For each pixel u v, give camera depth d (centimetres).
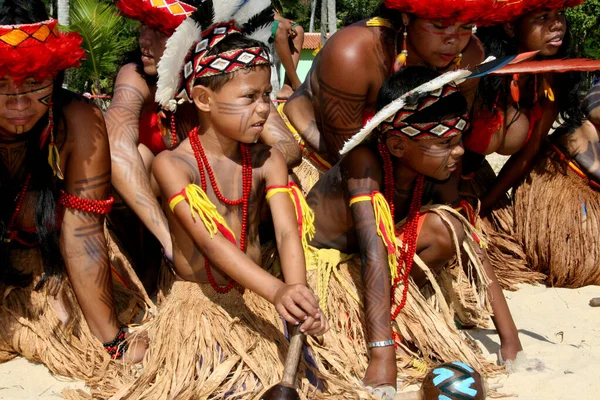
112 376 288
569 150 445
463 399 250
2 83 260
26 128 274
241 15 276
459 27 322
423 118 288
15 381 293
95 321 305
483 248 333
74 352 304
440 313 323
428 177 322
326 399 272
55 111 288
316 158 425
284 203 288
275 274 333
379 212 303
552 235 438
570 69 284
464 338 330
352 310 319
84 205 298
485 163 481
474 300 361
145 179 339
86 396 277
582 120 445
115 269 348
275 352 280
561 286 439
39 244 322
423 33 326
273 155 295
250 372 273
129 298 346
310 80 426
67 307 316
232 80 267
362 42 346
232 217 288
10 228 311
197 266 286
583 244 433
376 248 300
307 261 332
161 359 276
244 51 266
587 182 443
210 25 270
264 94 275
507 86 414
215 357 273
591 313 392
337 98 358
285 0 1789
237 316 287
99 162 300
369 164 309
